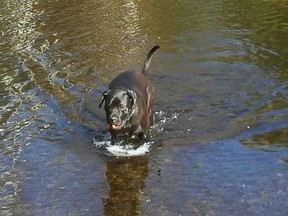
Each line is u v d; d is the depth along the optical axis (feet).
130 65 39.65
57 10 61.46
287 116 28.84
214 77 35.68
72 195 22.56
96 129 28.96
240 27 49.03
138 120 25.95
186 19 53.78
